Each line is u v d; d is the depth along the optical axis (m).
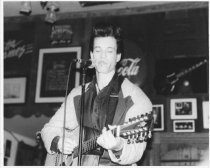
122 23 5.98
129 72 5.66
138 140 2.62
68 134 3.13
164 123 5.35
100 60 3.12
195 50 5.59
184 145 5.22
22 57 6.30
